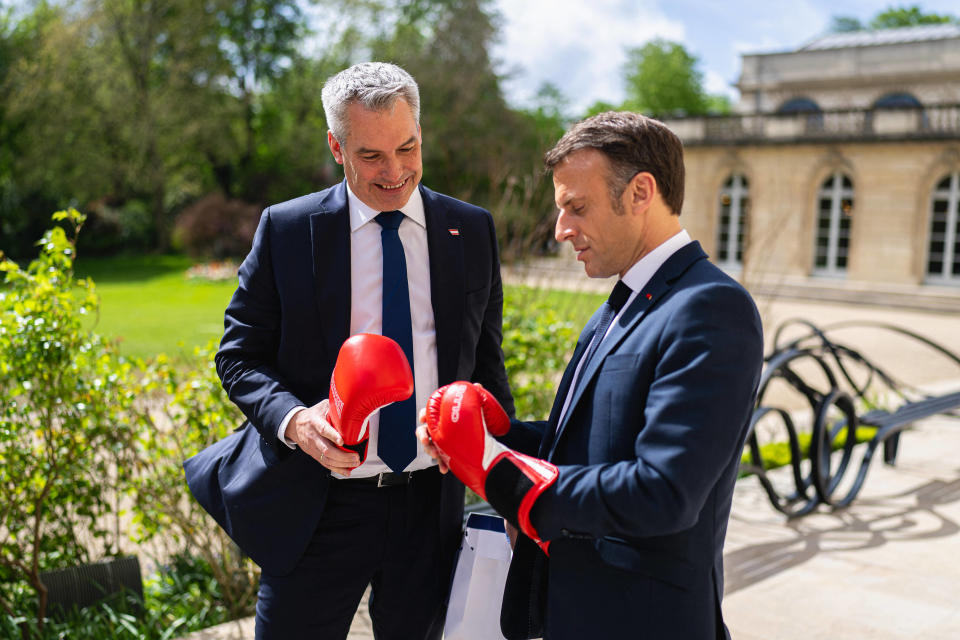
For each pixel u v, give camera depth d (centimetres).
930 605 314
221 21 3130
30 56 2914
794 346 471
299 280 181
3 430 301
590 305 594
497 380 210
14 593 317
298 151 3209
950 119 2038
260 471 180
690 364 119
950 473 507
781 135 2286
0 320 307
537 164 540
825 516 425
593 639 134
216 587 340
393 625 195
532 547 161
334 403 145
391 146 167
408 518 190
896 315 1817
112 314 1574
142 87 2991
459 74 2780
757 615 304
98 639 290
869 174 2152
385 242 184
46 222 2994
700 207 2428
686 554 129
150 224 3294
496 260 204
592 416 134
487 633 175
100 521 427
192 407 349
